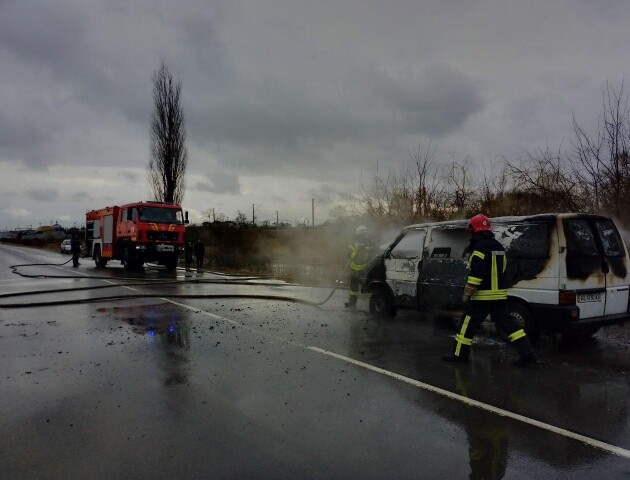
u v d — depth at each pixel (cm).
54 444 346
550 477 303
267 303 1054
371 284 888
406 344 662
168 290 1298
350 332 739
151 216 1948
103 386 476
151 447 341
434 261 773
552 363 571
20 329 759
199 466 314
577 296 611
